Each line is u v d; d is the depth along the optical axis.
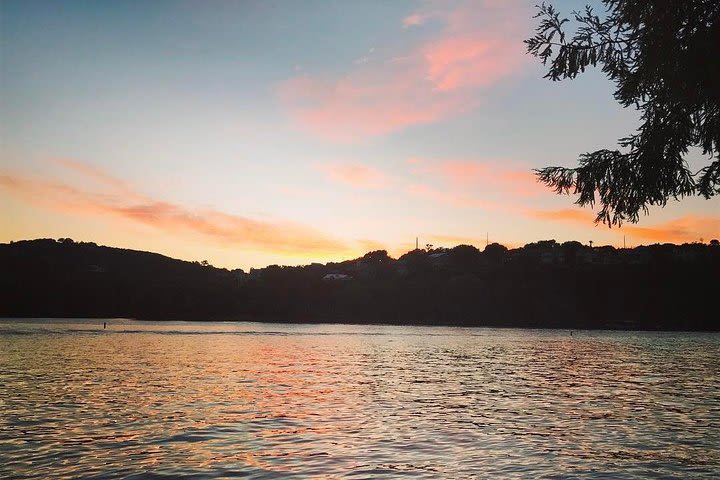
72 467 16.28
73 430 21.62
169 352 74.00
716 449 19.39
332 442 19.94
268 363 58.84
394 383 40.72
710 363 66.69
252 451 18.47
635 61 8.95
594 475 15.95
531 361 67.19
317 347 92.56
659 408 29.34
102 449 18.53
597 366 60.72
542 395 34.53
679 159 8.83
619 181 8.99
